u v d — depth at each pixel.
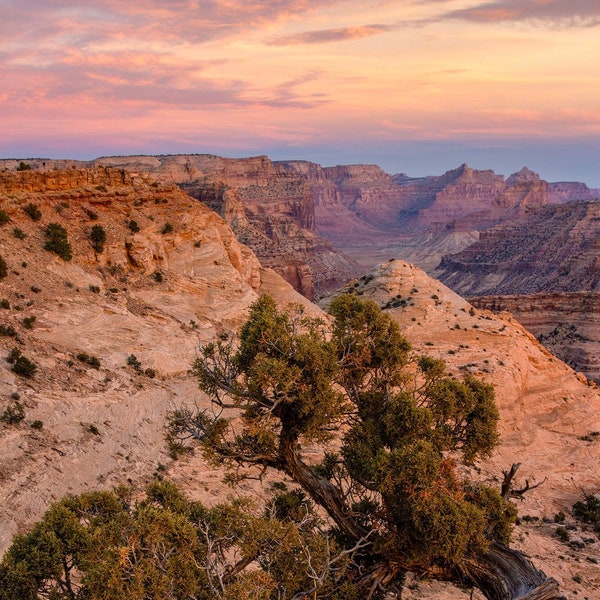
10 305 43.81
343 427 47.50
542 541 42.38
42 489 29.19
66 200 57.03
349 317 25.98
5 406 33.38
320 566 20.62
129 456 35.44
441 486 21.44
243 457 23.98
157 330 50.94
